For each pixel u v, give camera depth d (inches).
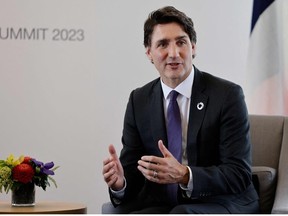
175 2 213.3
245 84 209.9
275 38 199.5
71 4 213.5
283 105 197.6
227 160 125.0
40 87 213.9
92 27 213.8
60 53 213.8
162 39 127.3
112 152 127.3
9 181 143.1
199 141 126.9
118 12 213.5
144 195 133.8
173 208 119.6
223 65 212.7
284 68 197.8
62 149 213.9
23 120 213.8
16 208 140.9
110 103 214.1
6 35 212.8
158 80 136.6
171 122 129.3
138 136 135.9
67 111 214.5
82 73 214.1
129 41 213.6
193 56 132.3
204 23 212.8
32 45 213.5
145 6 213.6
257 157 153.6
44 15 213.5
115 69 213.9
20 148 213.6
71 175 213.9
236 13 212.7
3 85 213.3
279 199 136.3
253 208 126.0
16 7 212.8
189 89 129.6
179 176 117.5
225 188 121.3
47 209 139.4
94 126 214.4
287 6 198.1
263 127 156.1
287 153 149.3
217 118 126.7
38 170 145.2
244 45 212.7
